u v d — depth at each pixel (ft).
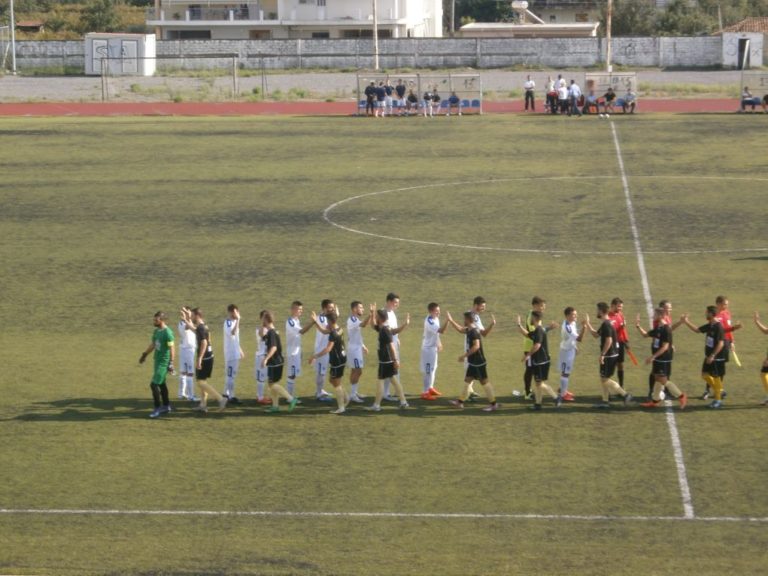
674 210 167.73
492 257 142.92
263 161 213.25
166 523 71.46
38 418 90.68
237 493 75.82
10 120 268.82
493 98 305.12
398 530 70.08
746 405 91.04
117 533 70.18
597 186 185.88
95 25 524.93
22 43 399.85
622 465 79.36
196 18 451.94
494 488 75.97
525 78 356.38
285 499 74.74
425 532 69.77
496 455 81.71
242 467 80.28
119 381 100.17
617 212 167.02
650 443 83.35
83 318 120.26
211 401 94.99
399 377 100.68
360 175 198.80
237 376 101.71
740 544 67.51
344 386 98.48
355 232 157.89
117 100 311.06
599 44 391.24
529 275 134.21
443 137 236.63
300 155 218.79
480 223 161.89
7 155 221.05
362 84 288.10
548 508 72.74
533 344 90.33
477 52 394.93
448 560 66.13
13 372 102.68
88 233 159.43
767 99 262.26
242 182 194.49
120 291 130.62
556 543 68.03
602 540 68.33
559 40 392.88
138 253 148.15
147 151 225.35
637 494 74.64
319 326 92.27
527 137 234.38
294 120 266.16
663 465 79.25
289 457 81.97
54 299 127.65
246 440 85.61
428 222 163.43
